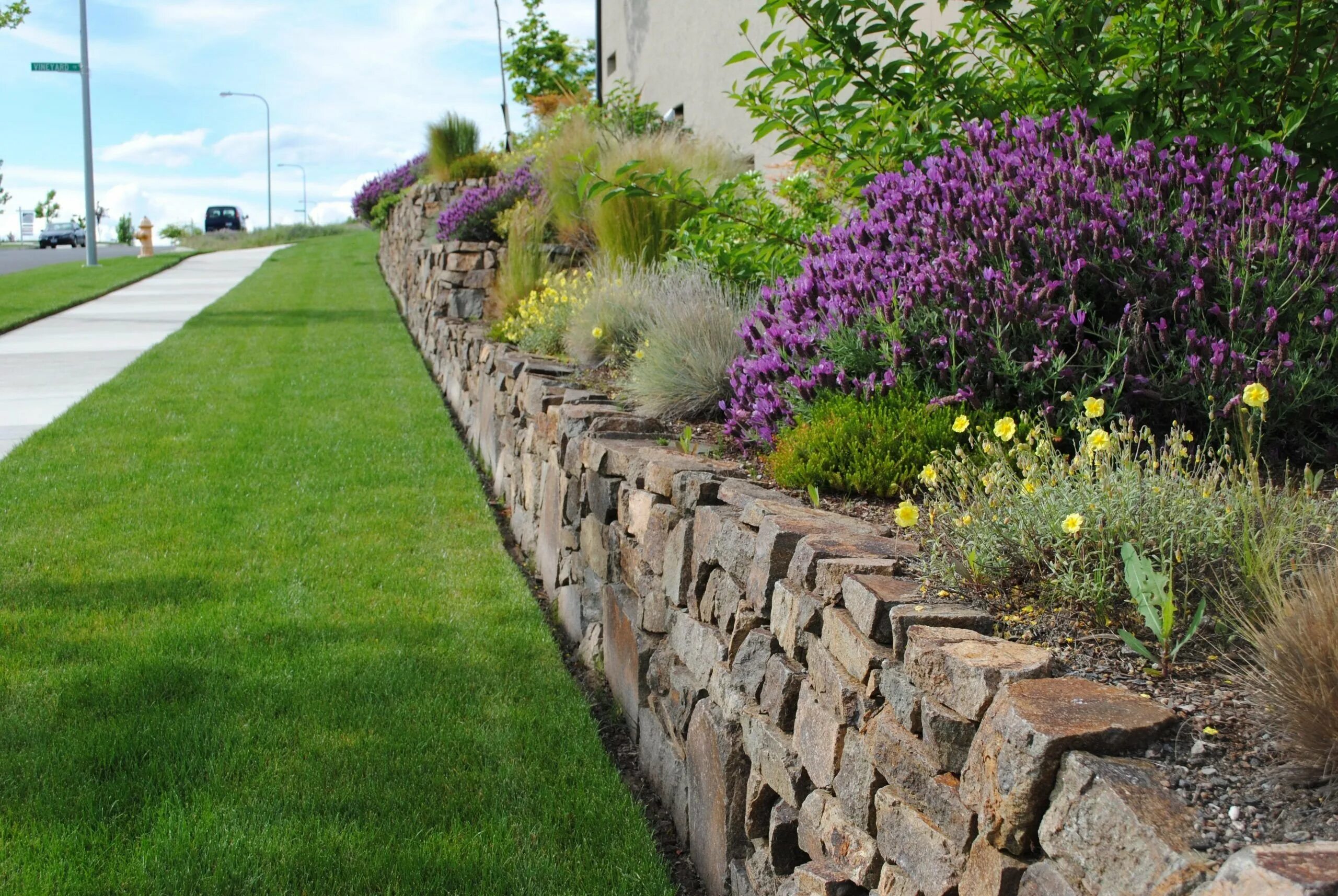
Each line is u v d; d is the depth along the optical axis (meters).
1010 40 3.99
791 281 4.14
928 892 1.68
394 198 19.75
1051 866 1.43
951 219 3.31
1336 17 3.24
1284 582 1.87
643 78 14.58
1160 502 2.05
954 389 3.09
